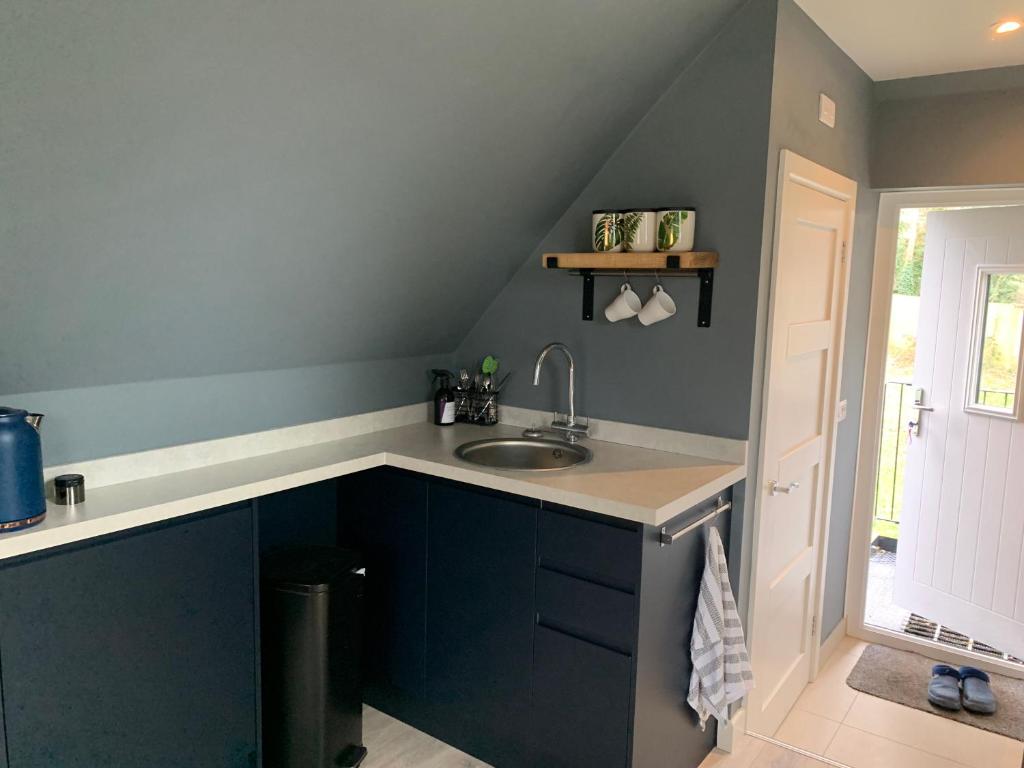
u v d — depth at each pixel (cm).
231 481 203
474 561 231
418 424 293
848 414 315
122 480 201
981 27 237
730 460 235
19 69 117
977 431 321
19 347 167
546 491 207
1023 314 303
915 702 292
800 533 279
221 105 145
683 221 226
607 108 225
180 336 197
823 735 270
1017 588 309
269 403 240
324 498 269
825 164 258
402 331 268
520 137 212
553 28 181
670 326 243
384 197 200
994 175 279
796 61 229
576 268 252
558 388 274
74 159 136
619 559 199
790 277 238
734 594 239
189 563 187
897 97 294
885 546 449
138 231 159
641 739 205
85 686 168
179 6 124
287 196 178
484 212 235
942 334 331
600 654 204
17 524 156
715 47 224
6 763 156
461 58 172
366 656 265
